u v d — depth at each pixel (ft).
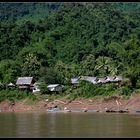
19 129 385.29
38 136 339.77
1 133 357.82
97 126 404.77
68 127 398.83
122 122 442.09
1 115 570.05
